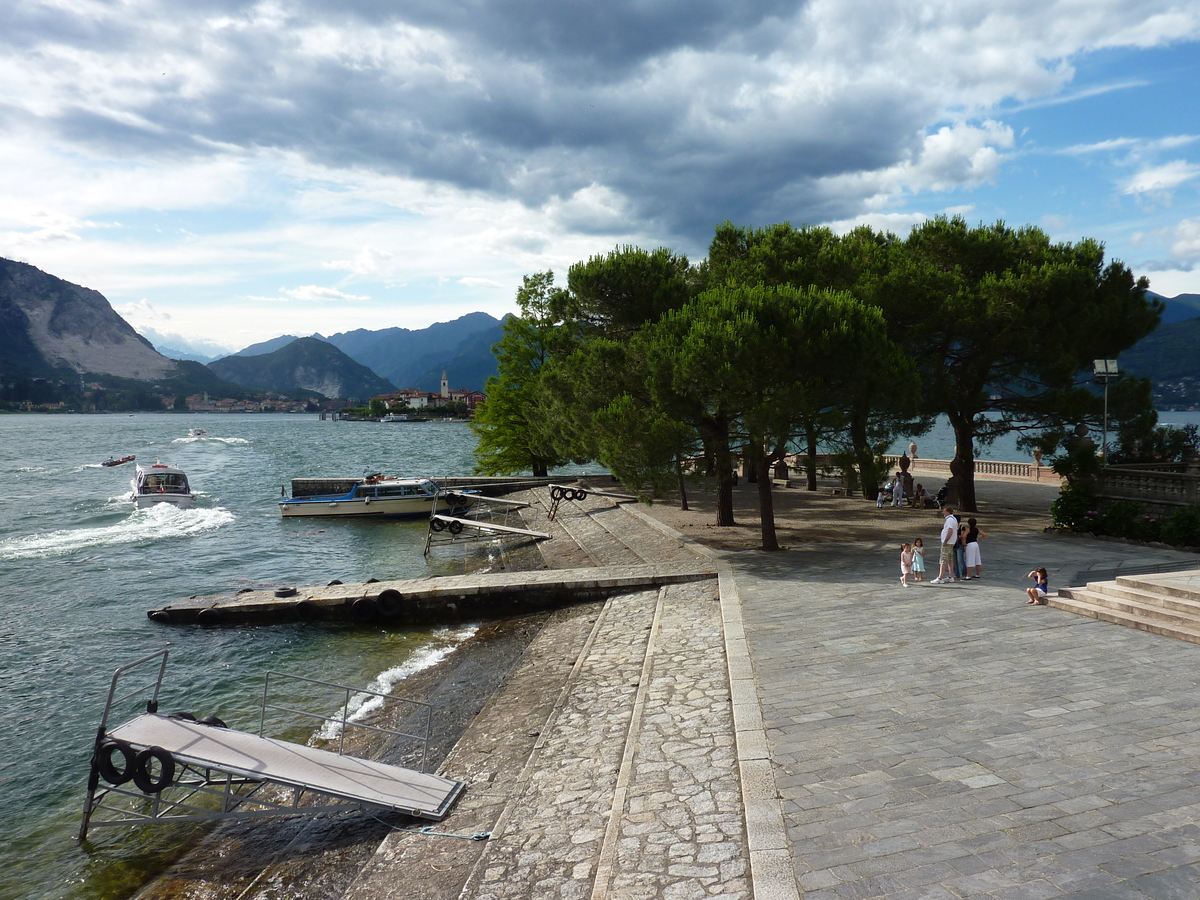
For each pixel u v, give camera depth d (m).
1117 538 23.41
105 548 34.34
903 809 7.39
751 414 20.36
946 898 5.93
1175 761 8.23
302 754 10.58
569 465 70.06
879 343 21.08
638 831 7.62
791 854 6.69
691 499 40.56
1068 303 27.02
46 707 15.30
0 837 10.38
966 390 30.20
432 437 183.12
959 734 9.16
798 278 28.62
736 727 9.65
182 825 10.53
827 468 22.91
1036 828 6.94
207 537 38.09
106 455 102.12
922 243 31.06
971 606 15.64
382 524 43.84
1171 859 6.36
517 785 9.78
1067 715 9.64
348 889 8.30
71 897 8.96
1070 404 27.84
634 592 20.59
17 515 44.94
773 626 14.69
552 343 37.09
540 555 31.08
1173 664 11.55
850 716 9.88
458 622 21.45
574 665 15.05
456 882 7.91
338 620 21.59
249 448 126.88
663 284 30.92
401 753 12.45
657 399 22.12
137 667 17.70
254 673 17.27
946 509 18.05
